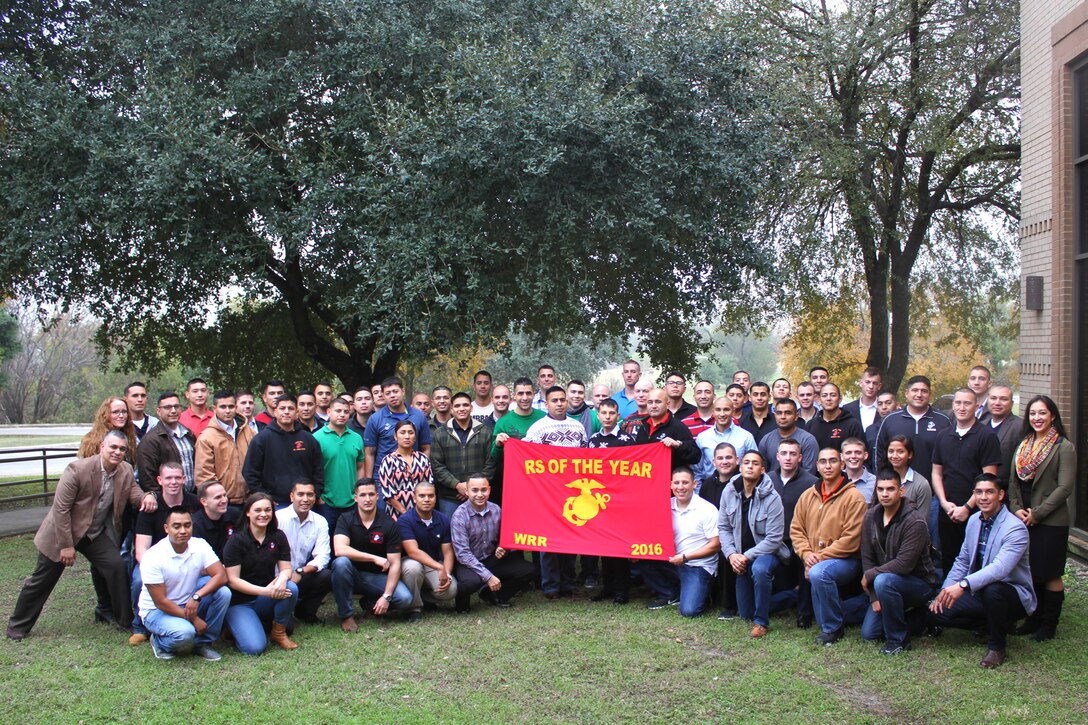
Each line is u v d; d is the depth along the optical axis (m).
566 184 11.53
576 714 5.50
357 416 9.26
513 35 12.34
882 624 6.75
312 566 7.21
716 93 13.01
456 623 7.51
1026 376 10.75
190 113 11.47
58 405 56.44
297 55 12.24
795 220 20.30
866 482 7.26
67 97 11.56
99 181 11.42
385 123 11.62
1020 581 6.36
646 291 15.49
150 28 12.04
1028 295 10.57
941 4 18.88
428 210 11.27
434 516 7.86
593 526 8.09
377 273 11.23
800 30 19.11
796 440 8.16
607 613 7.79
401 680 6.10
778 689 5.84
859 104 19.36
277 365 17.81
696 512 7.77
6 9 12.58
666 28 12.73
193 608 6.52
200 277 13.56
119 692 5.88
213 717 5.47
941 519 7.58
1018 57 17.92
